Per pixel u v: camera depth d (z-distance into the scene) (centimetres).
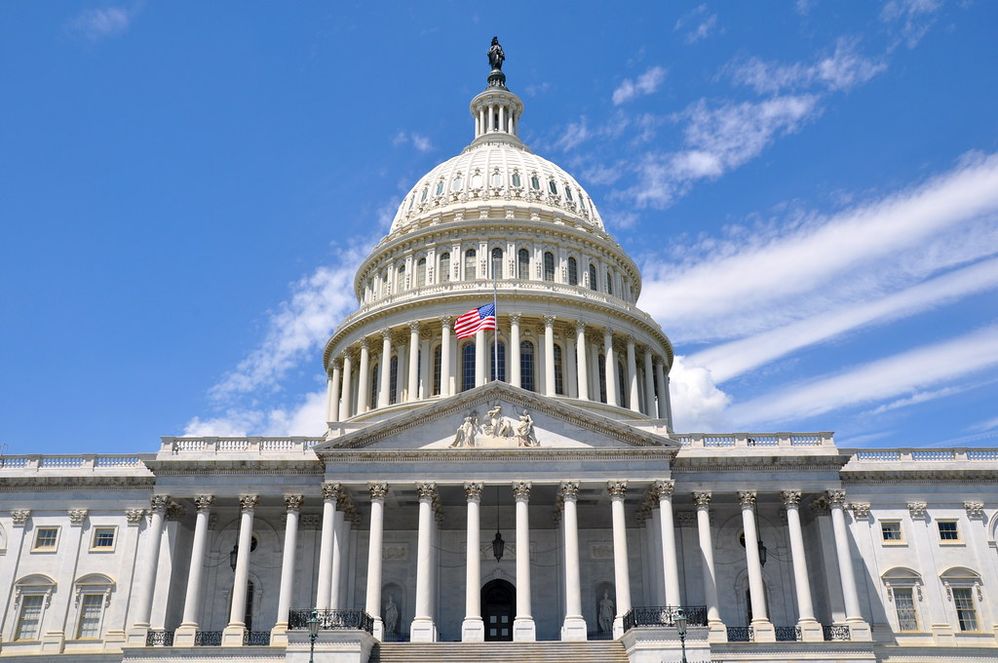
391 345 8306
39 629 6003
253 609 6112
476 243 8675
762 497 6106
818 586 6072
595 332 8325
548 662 4903
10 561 6162
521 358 8100
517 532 5572
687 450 6069
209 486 5984
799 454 6003
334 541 5622
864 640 5475
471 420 5859
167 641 5619
